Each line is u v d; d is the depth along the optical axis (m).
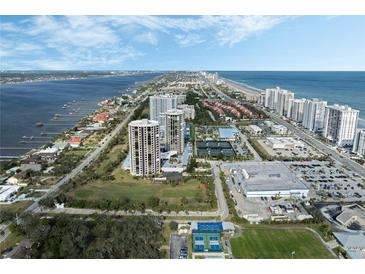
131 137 196.75
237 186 186.12
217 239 128.88
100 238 127.19
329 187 187.38
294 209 157.75
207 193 173.62
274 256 120.12
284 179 188.38
